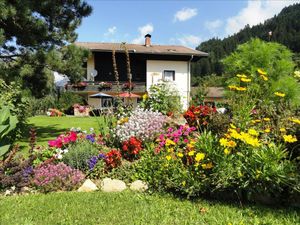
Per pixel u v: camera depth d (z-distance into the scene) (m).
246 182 3.91
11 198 4.60
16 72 10.99
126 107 7.87
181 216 3.76
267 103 6.20
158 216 3.76
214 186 4.25
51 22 11.79
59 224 3.59
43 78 12.11
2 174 5.00
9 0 10.20
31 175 5.19
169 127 6.71
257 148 4.18
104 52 26.31
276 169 3.83
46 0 10.97
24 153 7.12
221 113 6.68
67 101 27.03
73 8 12.65
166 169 4.77
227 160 4.16
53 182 5.08
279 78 13.92
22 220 3.67
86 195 4.68
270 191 3.95
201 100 12.01
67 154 5.70
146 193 4.71
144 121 6.72
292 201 3.98
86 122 16.66
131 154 5.98
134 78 27.47
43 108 26.47
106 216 3.81
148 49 27.86
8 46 11.77
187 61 27.77
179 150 5.28
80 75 11.90
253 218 3.64
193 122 6.72
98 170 5.50
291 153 4.23
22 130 8.70
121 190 4.98
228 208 3.95
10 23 10.35
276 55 14.77
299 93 12.98
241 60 14.67
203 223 3.53
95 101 27.17
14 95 8.80
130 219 3.70
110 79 27.23
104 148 6.41
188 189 4.33
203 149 4.37
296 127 4.73
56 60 11.17
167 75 27.59
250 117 5.20
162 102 8.93
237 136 4.13
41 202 4.35
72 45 11.98
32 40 10.55
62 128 13.79
